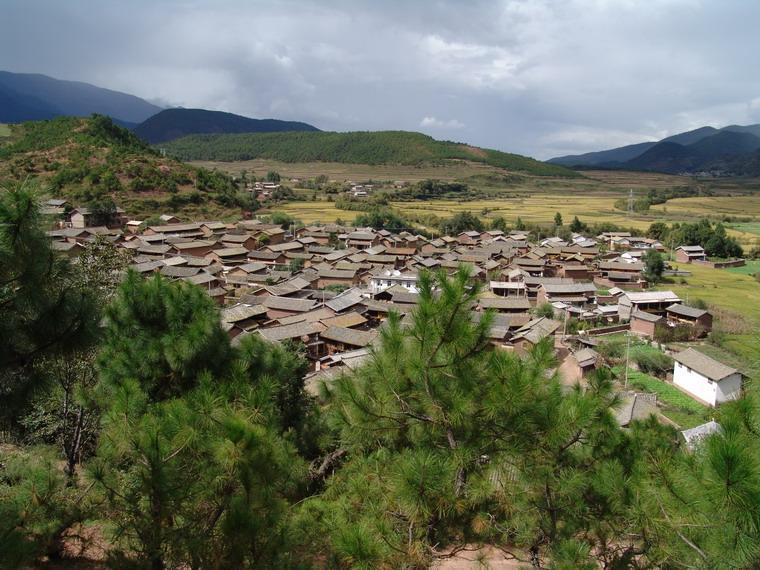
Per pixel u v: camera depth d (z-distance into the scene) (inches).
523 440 272.2
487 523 283.4
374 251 3075.8
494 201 6358.3
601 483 286.7
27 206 228.5
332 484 355.6
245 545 237.3
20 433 526.3
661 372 1512.1
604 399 321.7
